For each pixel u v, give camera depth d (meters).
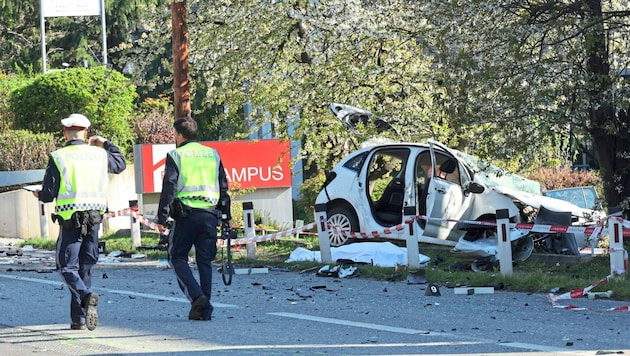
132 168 56.59
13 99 69.50
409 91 47.62
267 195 52.25
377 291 27.83
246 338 19.25
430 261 34.19
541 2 34.34
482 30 34.88
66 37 106.69
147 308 24.09
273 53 50.19
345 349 17.91
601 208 35.78
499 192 34.94
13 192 57.62
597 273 30.58
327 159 52.59
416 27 43.19
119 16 105.00
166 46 91.69
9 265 37.41
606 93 34.25
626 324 21.16
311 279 31.20
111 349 18.11
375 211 38.03
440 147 36.75
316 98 47.88
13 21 110.19
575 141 37.44
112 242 45.84
